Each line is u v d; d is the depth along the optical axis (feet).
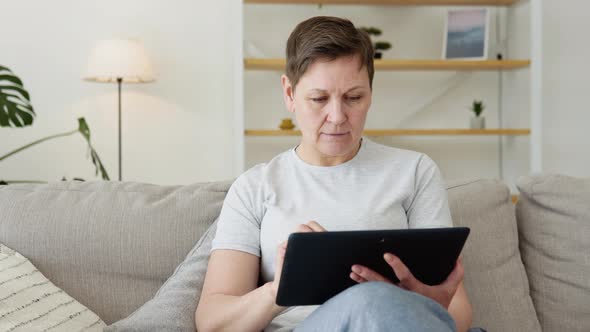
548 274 4.81
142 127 11.96
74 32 11.64
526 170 11.83
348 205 4.14
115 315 4.50
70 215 4.65
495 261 4.74
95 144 11.84
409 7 12.31
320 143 4.04
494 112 12.62
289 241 3.04
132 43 10.55
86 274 4.55
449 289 3.44
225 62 12.03
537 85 11.13
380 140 12.48
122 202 4.76
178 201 4.81
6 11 11.44
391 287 2.86
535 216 4.97
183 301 4.12
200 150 12.10
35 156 11.67
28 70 11.55
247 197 4.27
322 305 3.10
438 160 12.65
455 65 11.25
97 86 11.79
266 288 3.62
